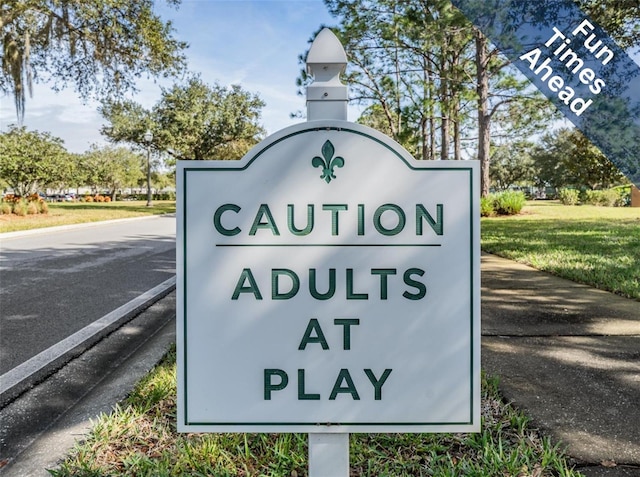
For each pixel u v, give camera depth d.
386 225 1.37
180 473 1.86
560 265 6.47
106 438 2.14
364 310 1.37
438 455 1.99
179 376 1.37
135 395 2.59
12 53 14.41
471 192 1.36
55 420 2.53
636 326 3.75
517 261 7.23
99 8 15.23
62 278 6.89
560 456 1.91
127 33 16.36
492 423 2.19
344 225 1.37
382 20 17.62
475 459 1.94
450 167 1.37
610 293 4.95
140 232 14.97
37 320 4.61
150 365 3.20
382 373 1.37
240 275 1.37
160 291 5.90
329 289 1.37
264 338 1.37
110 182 58.47
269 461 1.96
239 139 36.06
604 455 1.94
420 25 14.78
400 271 1.37
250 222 1.37
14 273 7.32
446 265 1.37
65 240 12.39
